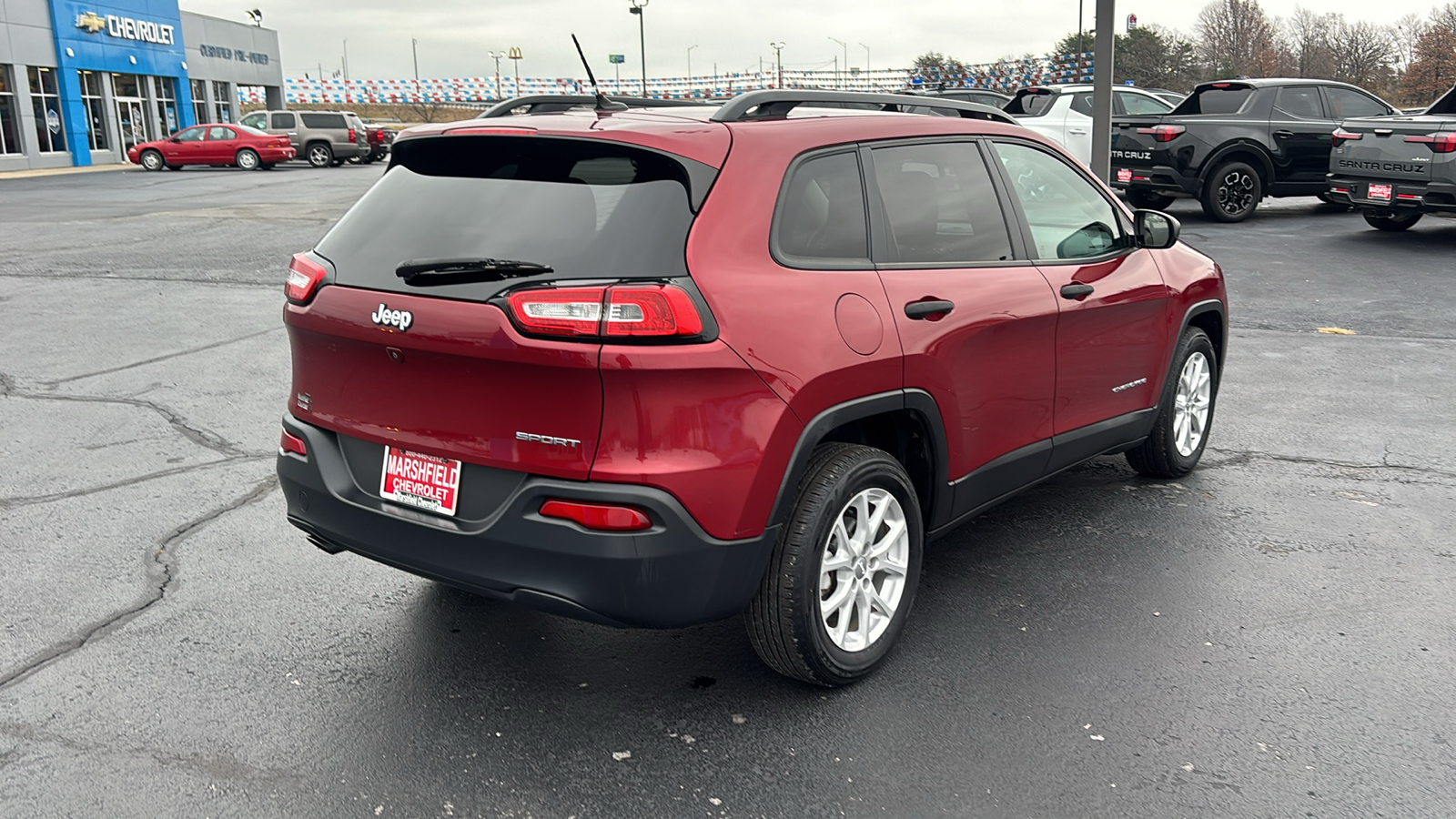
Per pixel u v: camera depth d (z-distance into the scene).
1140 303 4.52
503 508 2.88
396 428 3.07
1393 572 4.21
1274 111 15.31
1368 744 3.05
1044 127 16.72
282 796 2.83
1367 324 8.90
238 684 3.39
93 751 3.02
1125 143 15.78
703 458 2.81
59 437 5.96
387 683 3.41
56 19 36.44
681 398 2.77
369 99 58.38
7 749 3.02
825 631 3.22
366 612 3.91
